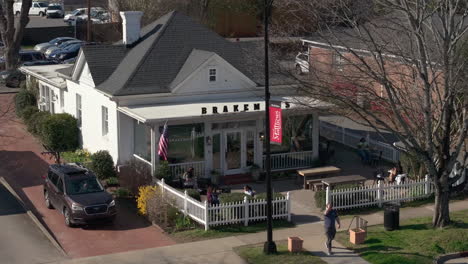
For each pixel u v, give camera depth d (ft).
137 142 111.14
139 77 110.32
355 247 79.71
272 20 123.65
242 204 87.76
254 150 112.78
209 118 104.17
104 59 118.42
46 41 261.24
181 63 114.21
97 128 118.73
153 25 123.54
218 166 110.32
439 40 87.56
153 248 80.79
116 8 225.76
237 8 221.25
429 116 79.30
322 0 98.48
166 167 102.27
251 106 107.86
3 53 222.07
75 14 289.74
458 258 77.25
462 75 79.30
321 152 118.11
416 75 88.84
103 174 109.19
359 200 95.04
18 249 80.12
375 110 96.53
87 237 85.71
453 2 85.40
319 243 81.35
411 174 104.78
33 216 91.97
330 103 100.83
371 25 95.04
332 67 95.40
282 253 77.82
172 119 100.58
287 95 115.65
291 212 93.97
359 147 119.85
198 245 81.46
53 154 114.42
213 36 119.44
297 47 111.96
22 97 154.10
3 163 120.57
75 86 128.36
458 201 97.60
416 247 78.95
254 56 107.24
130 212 95.61
